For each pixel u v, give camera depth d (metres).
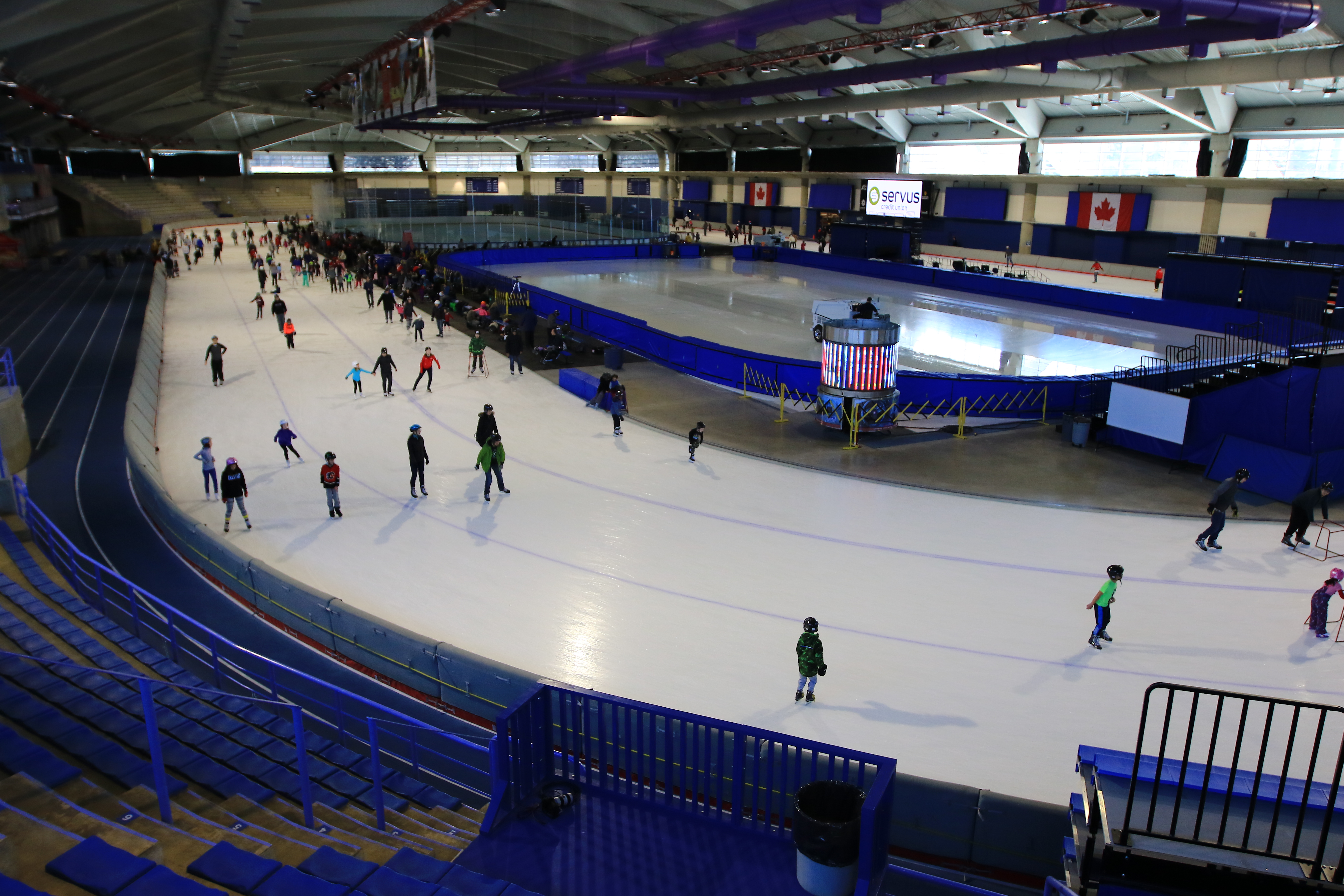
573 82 37.06
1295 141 46.62
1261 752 5.33
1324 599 13.12
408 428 23.98
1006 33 34.03
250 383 28.44
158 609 13.76
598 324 35.41
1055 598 14.67
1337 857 5.58
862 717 11.27
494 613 13.98
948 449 22.52
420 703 11.67
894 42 37.22
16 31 25.80
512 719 7.32
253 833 6.82
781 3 22.69
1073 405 25.62
